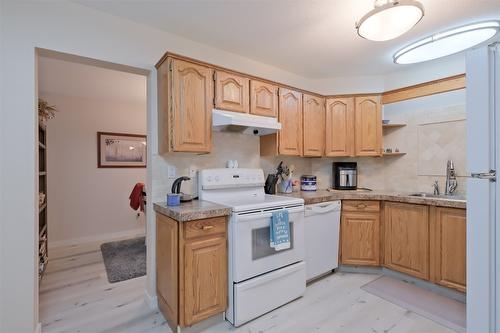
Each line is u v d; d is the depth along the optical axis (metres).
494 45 1.38
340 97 3.10
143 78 3.20
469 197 1.46
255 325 1.89
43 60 2.66
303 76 3.31
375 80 3.28
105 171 4.28
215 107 2.19
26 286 1.66
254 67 2.83
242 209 1.89
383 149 3.21
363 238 2.72
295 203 2.23
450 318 1.96
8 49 1.63
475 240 1.44
